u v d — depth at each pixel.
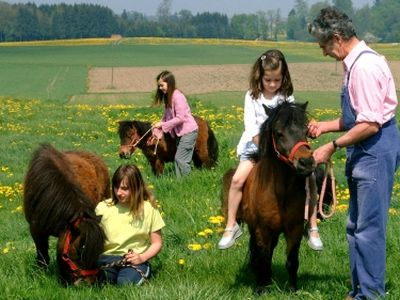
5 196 12.13
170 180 11.64
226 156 14.44
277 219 5.83
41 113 25.66
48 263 6.91
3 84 58.38
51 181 6.07
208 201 9.80
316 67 76.69
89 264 5.86
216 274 6.71
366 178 5.35
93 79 63.53
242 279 6.52
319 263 7.00
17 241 8.77
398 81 60.84
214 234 8.05
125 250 6.54
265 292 6.08
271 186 5.74
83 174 7.43
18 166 15.33
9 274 6.74
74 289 5.96
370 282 5.46
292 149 5.34
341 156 14.70
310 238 5.93
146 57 101.69
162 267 6.95
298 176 5.66
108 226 6.55
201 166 13.16
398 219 8.70
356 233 5.52
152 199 6.73
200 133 12.93
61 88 54.56
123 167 6.56
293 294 5.92
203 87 55.69
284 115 5.45
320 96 46.28
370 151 5.31
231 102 40.06
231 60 94.44
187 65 82.56
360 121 5.20
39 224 6.17
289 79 6.12
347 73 5.36
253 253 6.16
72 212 5.95
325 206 8.95
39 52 117.06
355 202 5.59
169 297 5.48
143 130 12.68
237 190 6.19
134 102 41.59
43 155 6.44
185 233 8.24
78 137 19.42
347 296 5.76
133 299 5.54
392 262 6.80
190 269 6.88
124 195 6.54
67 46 141.12
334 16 5.33
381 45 146.12
